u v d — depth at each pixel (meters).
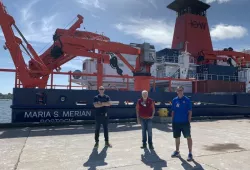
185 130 5.64
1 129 9.91
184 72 23.38
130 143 7.32
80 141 7.54
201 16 30.78
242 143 7.46
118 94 12.59
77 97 11.64
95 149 6.48
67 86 12.83
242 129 10.51
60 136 8.38
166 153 6.11
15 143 7.11
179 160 5.48
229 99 16.02
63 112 11.39
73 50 12.44
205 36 30.67
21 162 5.21
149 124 6.63
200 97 15.02
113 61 13.64
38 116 10.94
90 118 11.87
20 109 10.70
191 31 29.89
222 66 25.47
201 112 15.02
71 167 4.90
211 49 30.84
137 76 13.70
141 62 13.79
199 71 25.55
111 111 12.44
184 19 30.06
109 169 4.79
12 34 10.87
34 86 11.66
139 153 6.08
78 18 14.63
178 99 5.82
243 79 25.92
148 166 5.01
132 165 5.07
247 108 16.53
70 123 11.52
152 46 13.95
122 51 13.55
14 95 10.62
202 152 6.27
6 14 10.77
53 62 14.02
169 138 8.20
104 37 15.16
